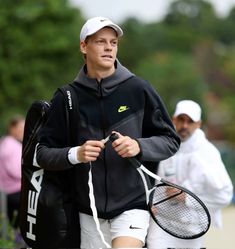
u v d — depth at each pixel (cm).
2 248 1819
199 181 1466
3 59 8025
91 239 1205
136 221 1166
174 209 1177
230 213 3672
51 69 8275
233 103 17238
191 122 1512
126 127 1173
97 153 1111
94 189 1175
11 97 8006
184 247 1380
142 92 1183
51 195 1209
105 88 1173
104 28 1169
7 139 2216
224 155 4903
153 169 1236
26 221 1243
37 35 8150
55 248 1214
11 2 8062
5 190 2184
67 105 1185
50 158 1162
